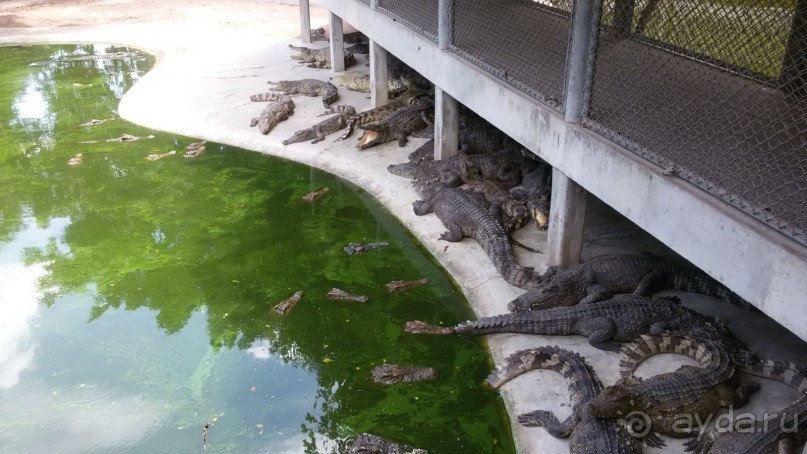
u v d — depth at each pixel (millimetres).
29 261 7551
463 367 5668
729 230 3953
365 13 10922
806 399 4414
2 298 6879
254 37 16672
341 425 5145
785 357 5258
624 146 5043
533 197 7758
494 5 8742
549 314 5746
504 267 6555
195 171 9758
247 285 7000
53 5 20844
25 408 5426
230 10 19922
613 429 4465
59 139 11008
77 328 6414
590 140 5293
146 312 6621
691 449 4500
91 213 8602
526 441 4758
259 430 5141
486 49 7684
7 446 5035
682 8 5680
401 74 12188
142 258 7559
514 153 8906
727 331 5434
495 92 6840
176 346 6129
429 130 10266
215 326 6383
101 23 18688
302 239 7891
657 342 5363
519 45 7617
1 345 6188
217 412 5332
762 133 5020
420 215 8055
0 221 8422
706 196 4199
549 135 5938
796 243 3602
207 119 11375
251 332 6281
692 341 5242
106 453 4965
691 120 5348
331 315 6465
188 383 5664
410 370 5617
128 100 12562
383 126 9969
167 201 8883
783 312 3635
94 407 5422
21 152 10484
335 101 12000
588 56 5340
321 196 8930
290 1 20828
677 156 4773
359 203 8758
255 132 10781
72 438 5102
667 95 5812
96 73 14672
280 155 10211
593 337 5551
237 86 12938
